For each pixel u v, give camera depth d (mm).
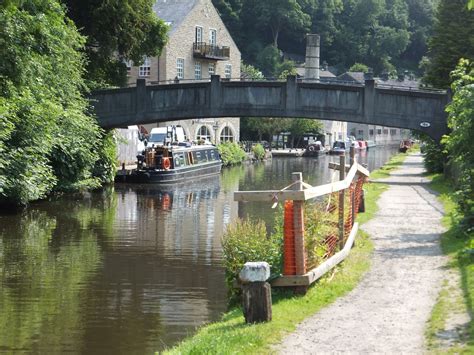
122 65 39469
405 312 8875
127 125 36312
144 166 39062
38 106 24594
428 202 23281
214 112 35844
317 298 9641
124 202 28859
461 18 40875
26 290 13062
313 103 35125
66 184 30219
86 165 31234
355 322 8430
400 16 134375
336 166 15477
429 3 142500
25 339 10102
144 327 10688
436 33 42219
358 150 91438
